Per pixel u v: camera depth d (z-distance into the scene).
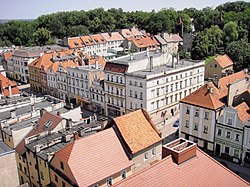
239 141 54.41
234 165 55.19
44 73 110.56
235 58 117.25
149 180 23.50
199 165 26.20
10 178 42.50
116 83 81.50
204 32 142.62
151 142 42.91
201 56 134.88
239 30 148.50
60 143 45.31
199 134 60.59
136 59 84.00
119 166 38.12
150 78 73.88
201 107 58.41
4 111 61.53
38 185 45.84
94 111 92.19
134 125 43.03
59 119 50.09
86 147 37.41
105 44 166.00
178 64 89.75
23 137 51.38
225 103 58.38
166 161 25.28
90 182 34.91
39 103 66.44
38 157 42.81
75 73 95.00
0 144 46.47
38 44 190.50
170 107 83.06
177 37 168.00
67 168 35.69
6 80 78.06
